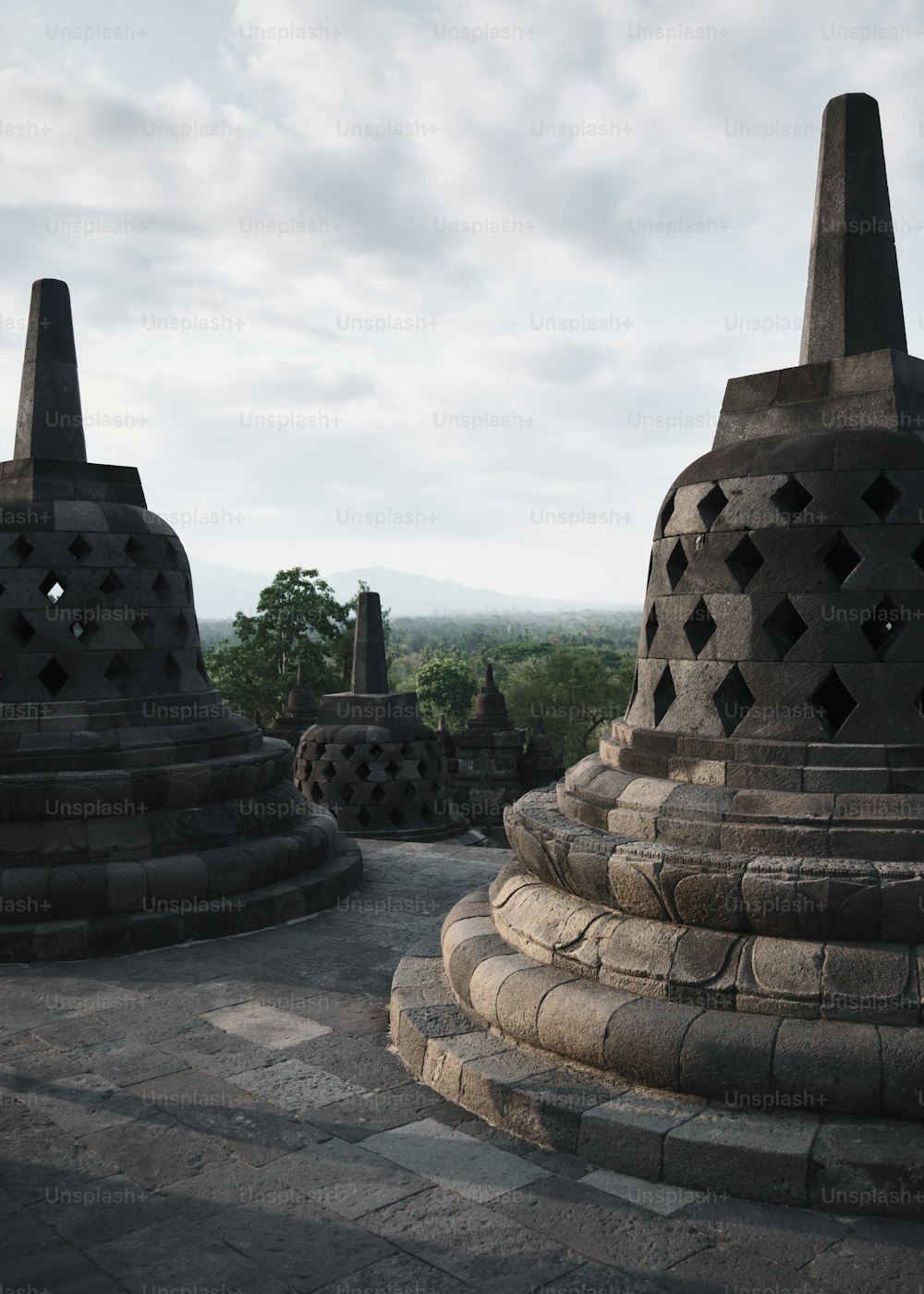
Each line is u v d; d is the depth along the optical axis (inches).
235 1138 213.3
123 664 388.5
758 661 240.7
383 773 701.3
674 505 270.1
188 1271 168.4
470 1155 203.3
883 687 229.8
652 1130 191.5
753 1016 204.4
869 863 207.3
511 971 242.4
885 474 234.4
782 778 229.6
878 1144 181.0
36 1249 174.9
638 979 219.6
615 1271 165.6
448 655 4092.0
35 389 397.7
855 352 255.6
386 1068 249.4
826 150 265.1
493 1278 164.6
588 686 2176.4
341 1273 167.2
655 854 223.8
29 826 353.1
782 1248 169.8
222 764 382.3
